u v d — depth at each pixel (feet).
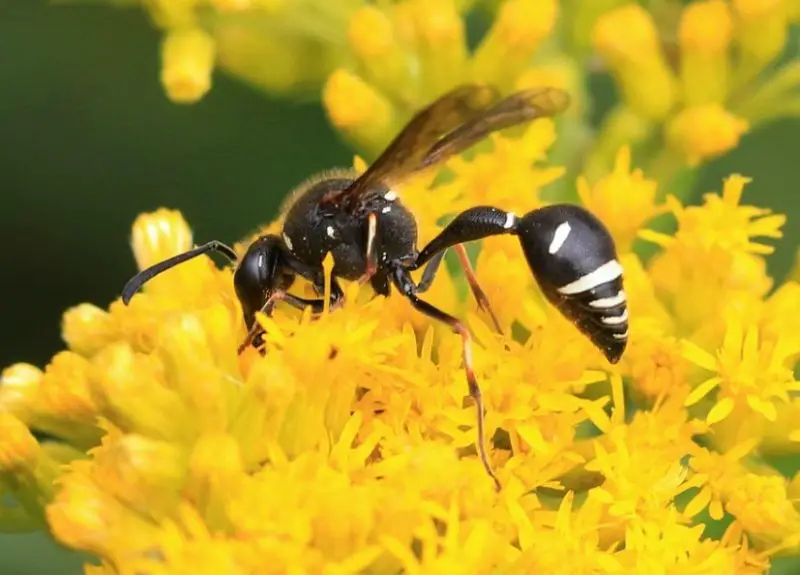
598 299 0.39
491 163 0.42
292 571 0.37
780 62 0.45
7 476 0.40
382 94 0.44
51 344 0.46
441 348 0.40
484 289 0.40
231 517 0.37
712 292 0.41
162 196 0.47
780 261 0.46
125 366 0.38
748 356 0.40
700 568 0.39
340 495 0.37
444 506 0.38
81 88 0.47
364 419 0.39
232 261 0.40
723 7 0.43
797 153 0.46
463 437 0.39
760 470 0.40
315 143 0.47
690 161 0.44
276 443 0.38
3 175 0.47
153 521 0.38
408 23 0.44
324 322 0.39
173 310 0.39
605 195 0.42
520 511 0.39
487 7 0.45
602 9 0.44
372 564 0.38
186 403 0.38
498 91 0.40
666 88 0.44
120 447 0.38
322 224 0.40
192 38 0.43
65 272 0.47
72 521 0.38
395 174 0.40
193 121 0.47
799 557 0.40
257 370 0.38
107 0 0.44
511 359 0.40
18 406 0.40
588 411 0.40
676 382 0.40
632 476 0.39
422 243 0.41
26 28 0.47
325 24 0.44
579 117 0.44
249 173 0.47
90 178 0.47
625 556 0.39
